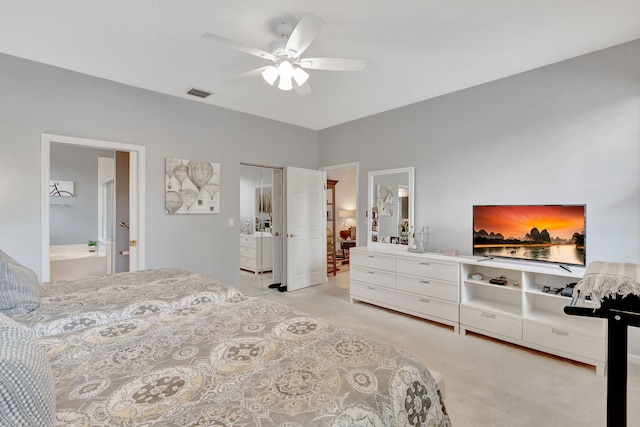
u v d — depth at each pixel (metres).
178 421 0.84
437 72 3.20
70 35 2.52
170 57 2.89
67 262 4.91
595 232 2.77
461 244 3.68
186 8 2.18
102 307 1.69
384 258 3.90
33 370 0.70
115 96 3.45
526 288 2.84
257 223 4.89
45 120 3.04
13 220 2.90
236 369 1.12
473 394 2.15
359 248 4.32
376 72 3.19
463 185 3.65
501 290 3.32
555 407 2.01
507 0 2.10
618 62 2.66
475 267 3.44
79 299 1.82
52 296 1.87
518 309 3.02
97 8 2.17
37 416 0.67
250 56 2.87
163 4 2.13
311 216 5.29
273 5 2.15
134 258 3.64
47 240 3.05
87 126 3.27
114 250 4.75
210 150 4.20
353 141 4.93
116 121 3.46
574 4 2.14
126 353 1.24
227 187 4.37
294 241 5.01
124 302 1.77
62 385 1.01
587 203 2.81
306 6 2.16
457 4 2.14
